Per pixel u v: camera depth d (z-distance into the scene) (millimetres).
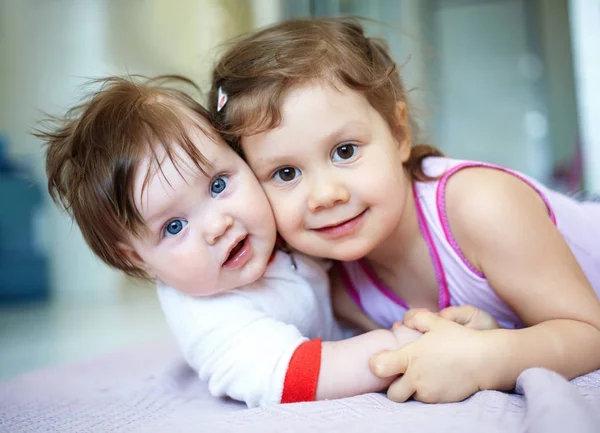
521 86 3609
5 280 3373
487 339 659
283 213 760
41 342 1923
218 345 758
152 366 1110
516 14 3592
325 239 761
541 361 660
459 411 577
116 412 792
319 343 734
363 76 773
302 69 743
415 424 542
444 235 838
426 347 667
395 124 829
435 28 3578
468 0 3633
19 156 3621
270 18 2629
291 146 731
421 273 892
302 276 869
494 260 768
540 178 3533
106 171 735
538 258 741
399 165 792
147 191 708
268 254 775
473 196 790
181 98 804
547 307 736
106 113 763
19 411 837
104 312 2662
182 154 714
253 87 752
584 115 3131
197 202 724
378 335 735
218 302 781
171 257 741
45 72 3689
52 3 3693
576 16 3186
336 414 603
